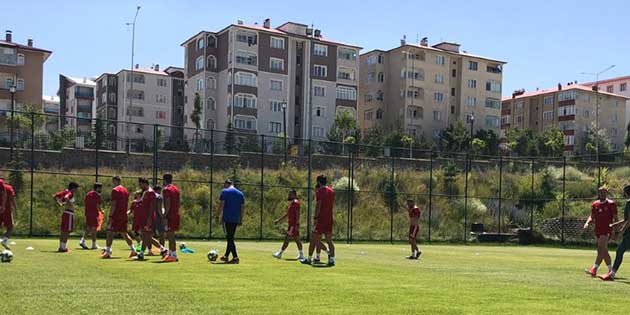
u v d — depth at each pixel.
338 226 38.25
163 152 39.31
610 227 13.91
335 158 44.00
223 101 79.19
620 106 107.12
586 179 45.81
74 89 109.50
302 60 82.44
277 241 32.81
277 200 38.19
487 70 96.19
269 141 43.75
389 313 8.07
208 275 11.90
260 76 79.00
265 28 82.31
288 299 9.03
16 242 22.69
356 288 10.49
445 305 8.83
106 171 37.12
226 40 79.19
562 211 39.16
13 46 70.25
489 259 20.89
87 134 38.28
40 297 8.66
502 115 115.31
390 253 23.09
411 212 20.31
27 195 32.97
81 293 9.11
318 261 15.95
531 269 16.08
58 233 30.22
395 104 90.88
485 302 9.23
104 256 15.82
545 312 8.46
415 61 90.38
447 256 22.25
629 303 9.48
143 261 14.83
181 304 8.36
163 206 15.10
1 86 69.62
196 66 82.50
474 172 47.66
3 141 37.97
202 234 33.34
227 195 15.16
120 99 96.69
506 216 43.59
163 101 96.88
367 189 42.34
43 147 37.16
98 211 19.72
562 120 104.81
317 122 82.25
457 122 84.56
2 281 10.27
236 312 7.88
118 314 7.53
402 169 45.75
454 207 43.06
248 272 12.71
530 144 87.12
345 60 84.75
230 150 41.31
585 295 10.35
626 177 45.69
